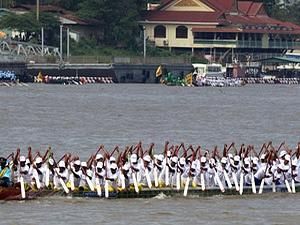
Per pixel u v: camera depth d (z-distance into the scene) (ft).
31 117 650.02
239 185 348.59
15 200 329.11
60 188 333.62
